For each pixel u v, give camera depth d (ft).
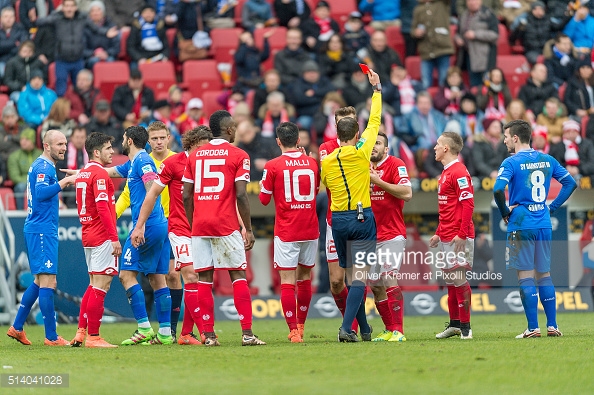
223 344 105.19
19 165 181.88
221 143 100.07
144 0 228.84
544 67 202.80
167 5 216.13
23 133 182.70
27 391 69.46
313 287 164.96
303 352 90.58
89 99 197.67
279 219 106.32
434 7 207.31
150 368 80.38
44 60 205.46
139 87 194.49
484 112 195.72
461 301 108.58
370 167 107.55
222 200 98.99
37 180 108.17
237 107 185.98
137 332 109.60
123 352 95.76
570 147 188.14
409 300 162.91
